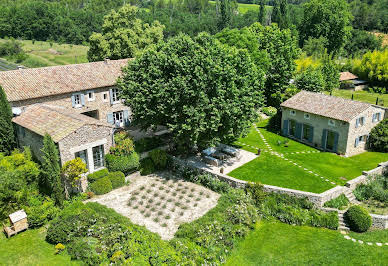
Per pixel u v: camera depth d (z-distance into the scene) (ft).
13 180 84.02
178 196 95.50
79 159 89.30
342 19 294.66
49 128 95.76
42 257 71.10
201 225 80.38
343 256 75.00
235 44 172.86
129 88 104.47
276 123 150.71
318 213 87.45
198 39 110.42
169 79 100.63
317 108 128.67
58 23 379.55
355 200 94.79
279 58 175.52
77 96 128.36
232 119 101.04
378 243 79.77
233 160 115.44
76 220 77.97
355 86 245.04
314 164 112.47
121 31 179.73
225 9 372.99
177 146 121.90
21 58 299.17
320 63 248.52
